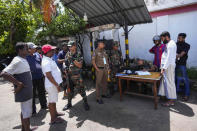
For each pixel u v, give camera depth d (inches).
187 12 204.7
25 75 95.1
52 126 115.0
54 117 118.7
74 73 134.8
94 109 139.4
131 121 114.0
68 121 120.6
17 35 340.5
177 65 148.6
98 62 151.9
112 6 166.6
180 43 147.1
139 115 122.2
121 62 192.7
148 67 176.7
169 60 126.6
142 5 149.4
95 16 202.5
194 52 207.2
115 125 110.0
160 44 165.3
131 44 255.0
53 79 107.5
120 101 154.1
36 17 308.0
